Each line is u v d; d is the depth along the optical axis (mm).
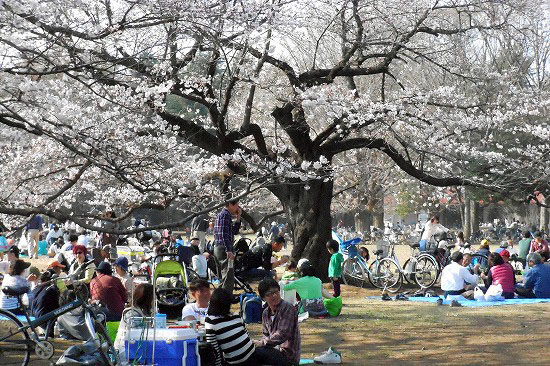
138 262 17969
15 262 12648
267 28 13938
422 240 20984
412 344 11555
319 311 14344
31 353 8820
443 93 20109
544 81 32062
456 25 22438
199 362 8039
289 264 15438
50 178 14016
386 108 18047
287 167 15281
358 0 18641
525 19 22469
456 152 22016
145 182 10469
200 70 18000
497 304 16781
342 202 44500
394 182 41219
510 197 21234
